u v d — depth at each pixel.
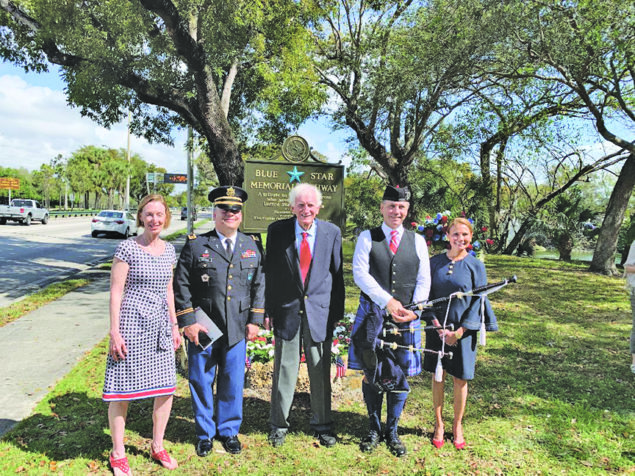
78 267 13.32
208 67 9.28
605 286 10.55
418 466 3.26
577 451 3.51
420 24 12.14
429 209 15.15
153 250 3.10
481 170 17.50
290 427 3.78
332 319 3.57
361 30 14.30
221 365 3.43
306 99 13.49
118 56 9.41
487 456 3.42
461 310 3.36
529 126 15.23
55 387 4.46
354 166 20.36
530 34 10.73
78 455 3.27
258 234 6.35
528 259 16.08
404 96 12.06
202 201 52.28
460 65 11.30
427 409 4.22
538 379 4.99
